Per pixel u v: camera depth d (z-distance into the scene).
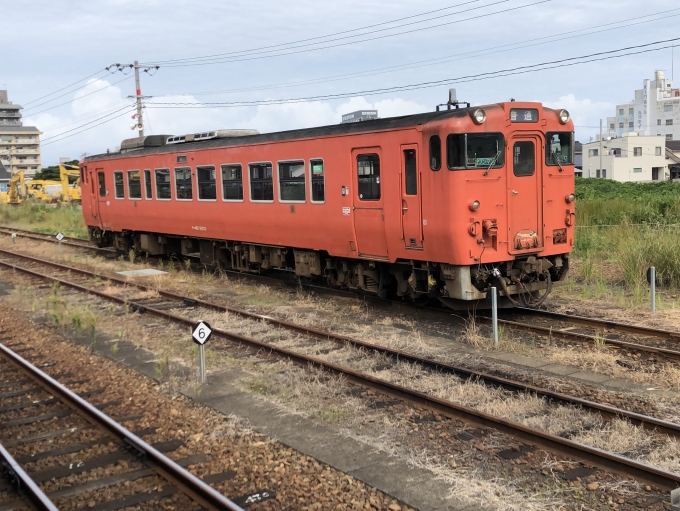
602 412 6.53
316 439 6.25
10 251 22.56
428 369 8.35
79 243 25.05
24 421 7.04
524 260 10.77
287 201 13.37
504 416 6.70
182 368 8.63
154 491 5.40
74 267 18.67
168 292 13.99
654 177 74.00
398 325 10.95
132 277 16.73
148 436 6.50
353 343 9.45
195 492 5.28
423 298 12.19
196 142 16.25
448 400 7.06
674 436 6.01
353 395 7.49
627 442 5.90
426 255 10.51
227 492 5.33
